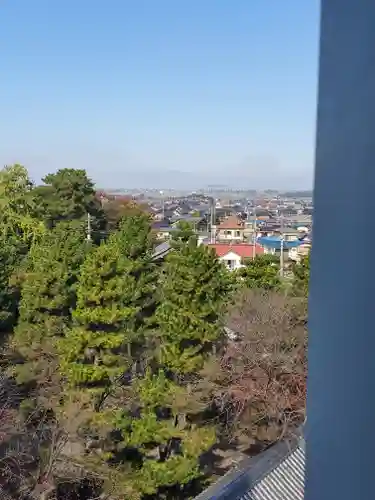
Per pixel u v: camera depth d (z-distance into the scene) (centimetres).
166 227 5688
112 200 4881
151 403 1103
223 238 5694
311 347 132
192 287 1121
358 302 116
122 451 1177
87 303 1256
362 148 115
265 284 1983
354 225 117
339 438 122
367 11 113
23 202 2789
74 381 1211
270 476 785
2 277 1772
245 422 1341
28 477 1092
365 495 113
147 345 1491
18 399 1338
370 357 112
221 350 1355
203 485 1118
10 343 1575
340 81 120
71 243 1595
